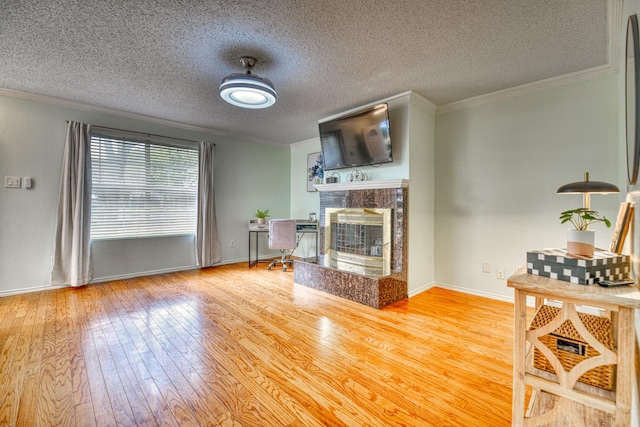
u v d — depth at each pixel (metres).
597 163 2.54
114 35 2.10
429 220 3.53
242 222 5.21
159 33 2.08
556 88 2.75
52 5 1.77
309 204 5.50
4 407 1.43
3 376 1.70
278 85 2.97
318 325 2.45
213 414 1.41
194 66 2.58
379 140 3.31
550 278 1.18
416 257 3.34
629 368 0.96
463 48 2.26
